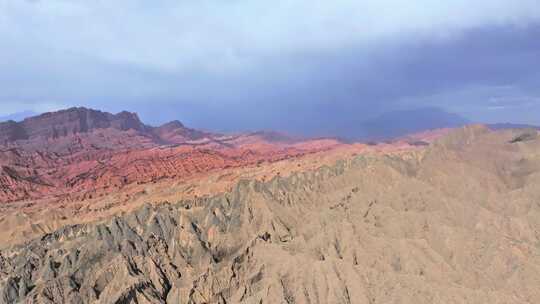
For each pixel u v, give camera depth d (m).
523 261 77.25
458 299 69.00
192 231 99.81
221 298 79.19
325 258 82.12
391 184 111.56
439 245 85.69
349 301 74.06
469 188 106.38
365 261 83.56
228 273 83.50
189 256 94.25
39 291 78.31
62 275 83.69
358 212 101.25
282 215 106.00
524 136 130.00
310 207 111.00
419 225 91.44
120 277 82.19
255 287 79.38
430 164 118.62
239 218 105.56
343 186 118.81
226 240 98.94
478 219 92.81
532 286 73.00
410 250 81.94
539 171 112.25
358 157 136.62
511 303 67.88
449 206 98.19
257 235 96.00
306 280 77.62
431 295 70.25
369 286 75.12
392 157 132.25
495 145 127.44
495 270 77.81
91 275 85.44
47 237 120.31
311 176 130.62
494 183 110.00
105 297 78.56
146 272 85.75
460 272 77.94
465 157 122.50
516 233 88.81
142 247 92.75
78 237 108.31
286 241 96.38
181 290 80.50
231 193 120.31
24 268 91.06
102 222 117.06
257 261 85.88
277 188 120.06
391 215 96.31
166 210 112.69
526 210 96.38
